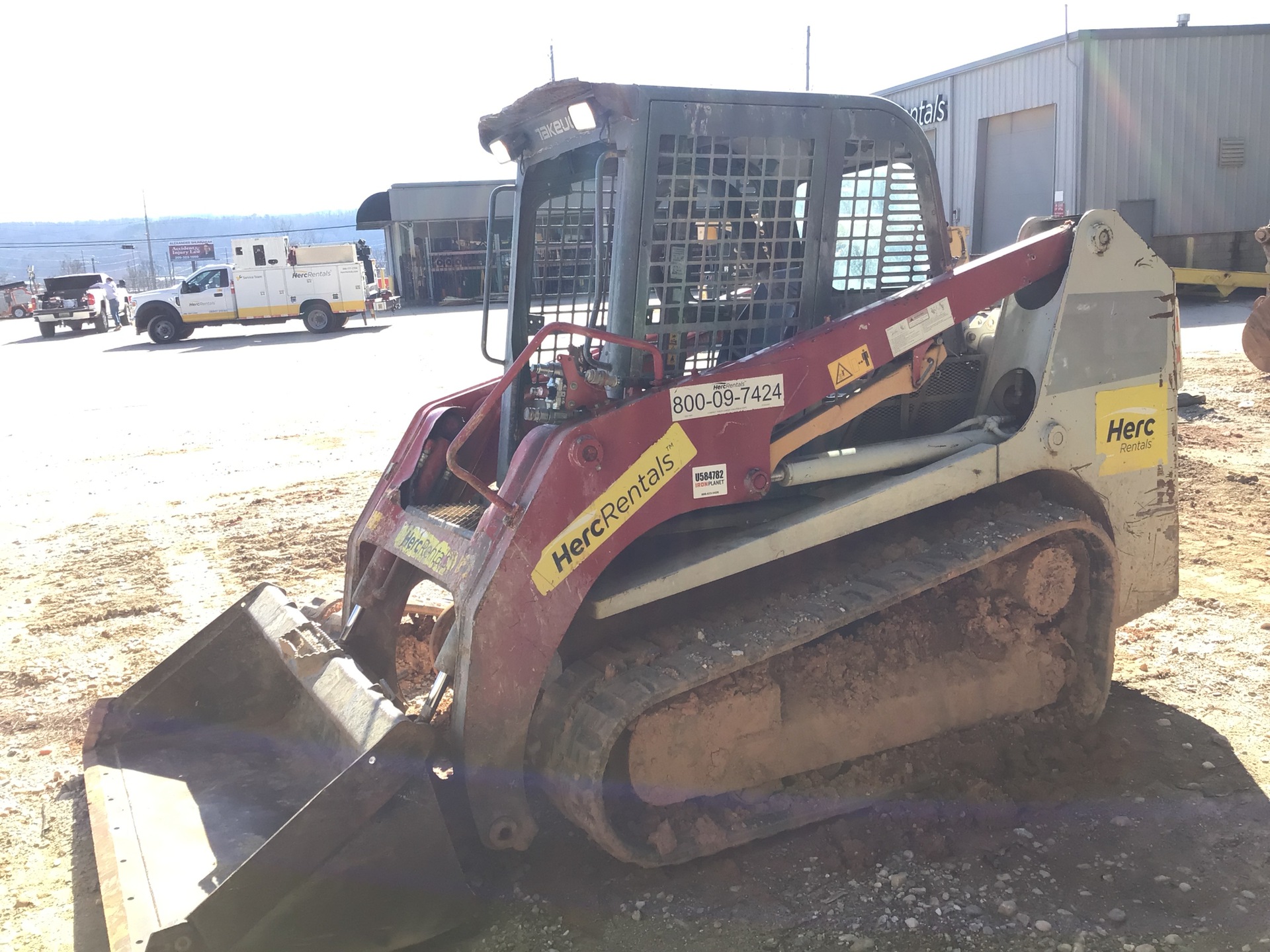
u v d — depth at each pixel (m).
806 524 3.19
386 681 3.85
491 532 2.97
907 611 3.57
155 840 2.95
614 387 3.08
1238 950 2.64
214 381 16.28
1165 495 3.86
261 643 3.80
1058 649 3.82
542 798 3.53
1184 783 3.47
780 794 3.26
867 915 2.85
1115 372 3.66
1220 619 4.84
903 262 3.60
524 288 3.72
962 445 3.53
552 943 2.79
